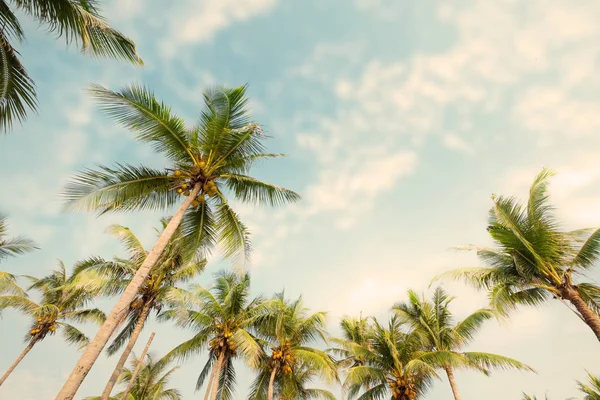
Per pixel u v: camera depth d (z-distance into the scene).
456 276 13.12
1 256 14.84
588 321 10.05
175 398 26.14
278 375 19.45
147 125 10.30
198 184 10.69
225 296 19.22
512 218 11.94
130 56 7.85
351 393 20.70
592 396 14.27
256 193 12.27
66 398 6.62
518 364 15.95
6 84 6.98
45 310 20.47
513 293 12.45
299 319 19.56
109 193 9.84
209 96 10.84
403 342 19.33
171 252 17.19
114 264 15.62
